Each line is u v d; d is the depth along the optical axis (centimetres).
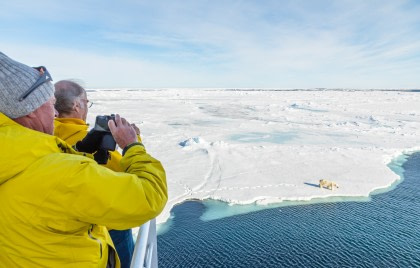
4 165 111
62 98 215
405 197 2548
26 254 116
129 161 146
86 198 114
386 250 1773
